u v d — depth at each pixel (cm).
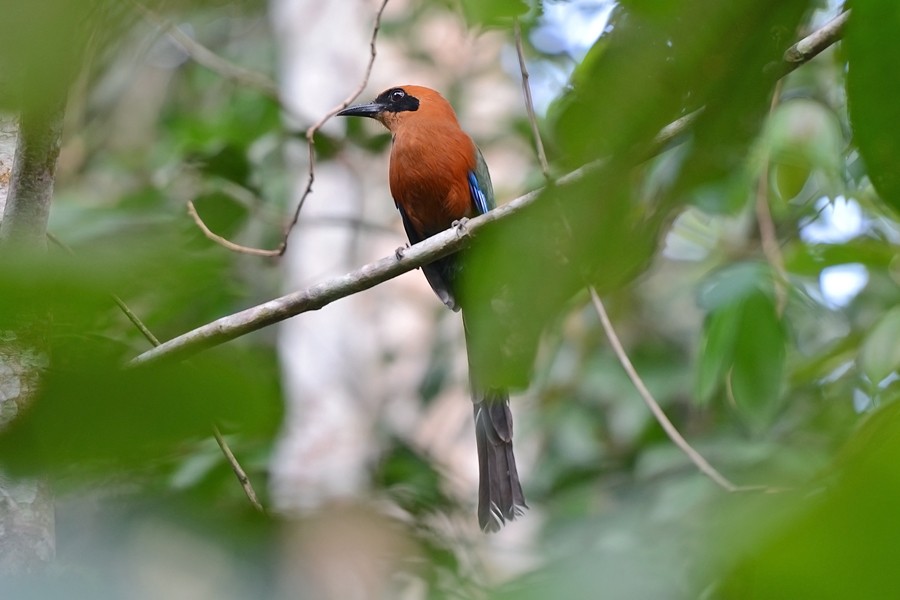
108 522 271
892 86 200
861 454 146
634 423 1409
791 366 1227
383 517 808
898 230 1065
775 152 973
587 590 196
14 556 433
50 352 178
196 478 760
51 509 450
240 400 180
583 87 204
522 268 229
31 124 181
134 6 229
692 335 1462
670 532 513
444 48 1653
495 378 241
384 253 1656
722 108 205
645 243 223
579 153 203
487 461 1015
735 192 961
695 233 1332
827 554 140
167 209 1278
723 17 192
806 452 1112
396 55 1695
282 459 1504
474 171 1179
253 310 830
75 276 175
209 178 1357
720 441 1226
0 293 169
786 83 1159
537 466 1468
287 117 1564
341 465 1512
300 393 1575
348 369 1593
